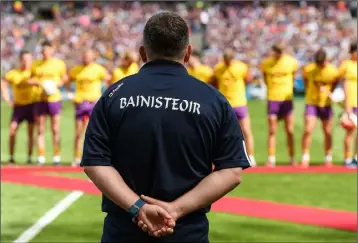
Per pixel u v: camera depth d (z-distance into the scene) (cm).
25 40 7362
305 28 7294
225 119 586
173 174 576
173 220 558
